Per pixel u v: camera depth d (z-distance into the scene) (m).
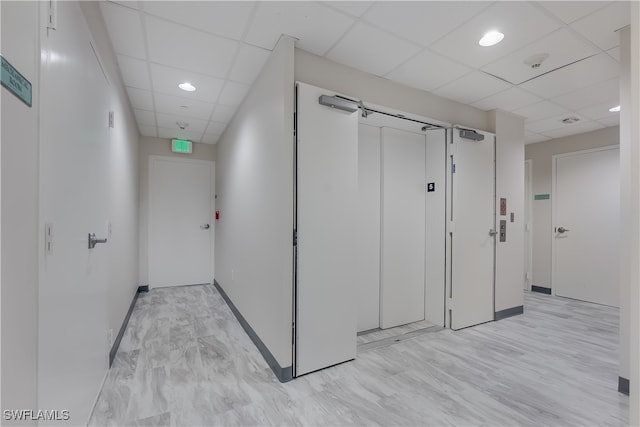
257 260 2.69
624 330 2.06
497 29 2.05
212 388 2.01
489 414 1.78
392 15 1.90
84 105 1.57
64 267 1.29
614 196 4.12
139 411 1.76
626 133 2.09
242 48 2.27
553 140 4.77
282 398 1.91
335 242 2.35
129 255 3.36
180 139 4.86
